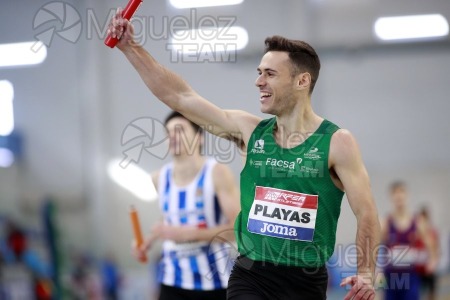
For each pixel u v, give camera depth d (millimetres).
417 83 21562
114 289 17266
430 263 14828
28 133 21562
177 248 7844
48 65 21203
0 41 21109
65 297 16047
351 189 5309
